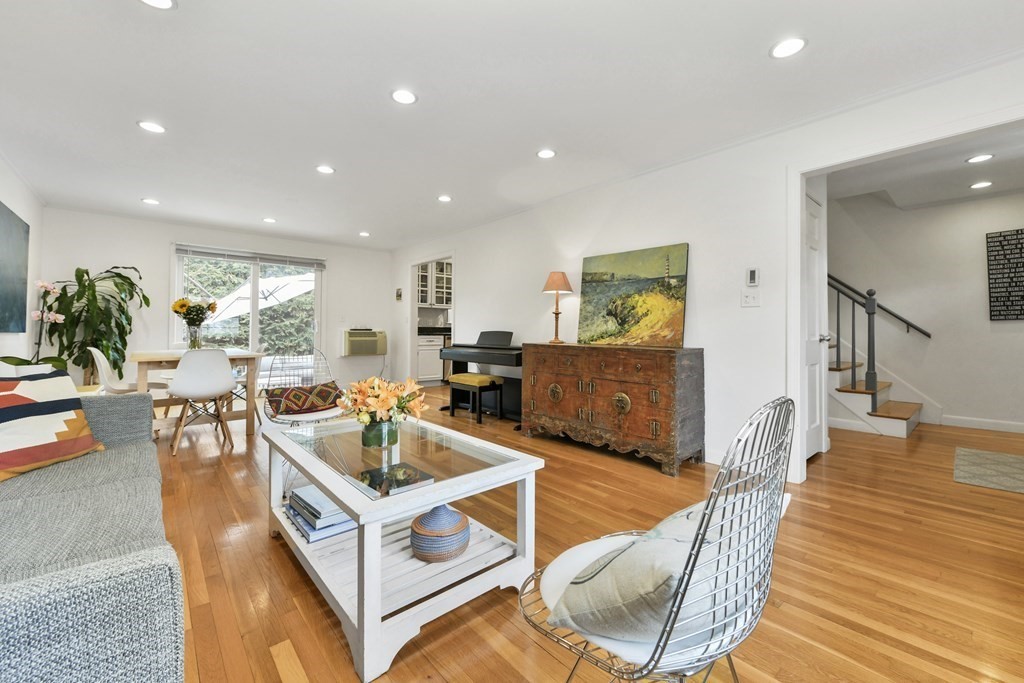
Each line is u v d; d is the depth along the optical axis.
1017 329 3.87
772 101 2.36
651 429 2.87
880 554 1.79
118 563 0.55
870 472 2.80
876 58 1.99
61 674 0.49
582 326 3.79
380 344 6.43
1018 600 1.49
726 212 2.94
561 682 1.16
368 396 1.71
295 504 1.83
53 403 1.78
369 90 2.26
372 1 1.64
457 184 3.73
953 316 4.16
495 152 3.04
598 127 2.67
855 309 4.64
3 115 2.51
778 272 2.70
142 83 2.19
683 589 0.64
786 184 2.67
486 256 5.00
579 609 0.75
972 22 1.75
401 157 3.13
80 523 1.18
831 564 1.72
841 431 3.94
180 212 4.61
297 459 1.62
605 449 3.40
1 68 2.05
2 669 0.47
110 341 4.32
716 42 1.88
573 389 3.39
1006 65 1.98
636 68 2.07
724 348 2.95
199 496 2.40
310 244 6.07
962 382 4.12
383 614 1.32
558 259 4.13
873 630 1.34
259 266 5.70
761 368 2.78
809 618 1.40
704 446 3.05
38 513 1.23
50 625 0.49
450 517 1.61
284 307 5.89
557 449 3.40
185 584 1.58
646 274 3.35
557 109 2.45
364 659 1.15
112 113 2.48
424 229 5.38
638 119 2.57
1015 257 3.86
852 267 4.68
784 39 1.86
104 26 1.77
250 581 1.60
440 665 1.23
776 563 1.73
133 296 4.61
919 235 4.32
